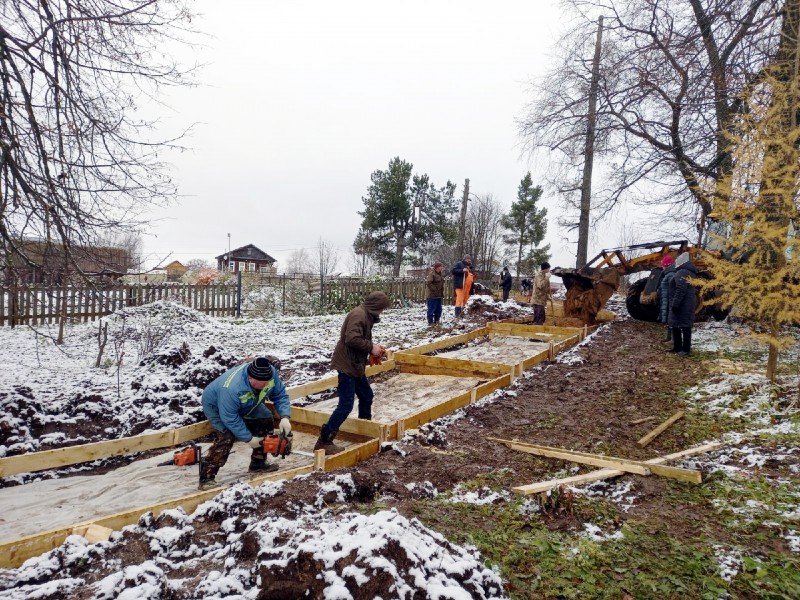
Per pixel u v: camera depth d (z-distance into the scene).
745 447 5.28
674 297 9.04
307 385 7.40
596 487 4.68
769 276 6.63
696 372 8.08
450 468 5.09
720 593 3.05
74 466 5.33
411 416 6.02
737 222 6.77
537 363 9.28
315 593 2.51
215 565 3.21
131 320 14.45
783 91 6.45
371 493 4.48
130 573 2.83
